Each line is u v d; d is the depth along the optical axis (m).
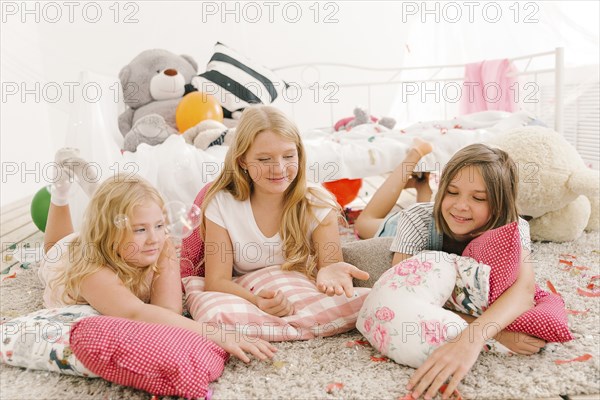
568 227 1.61
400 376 0.91
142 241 1.08
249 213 1.26
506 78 2.62
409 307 0.95
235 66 2.46
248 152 1.17
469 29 2.97
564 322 0.97
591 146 2.55
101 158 1.72
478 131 2.07
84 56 3.07
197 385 0.86
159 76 2.36
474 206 1.07
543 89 2.73
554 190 1.54
